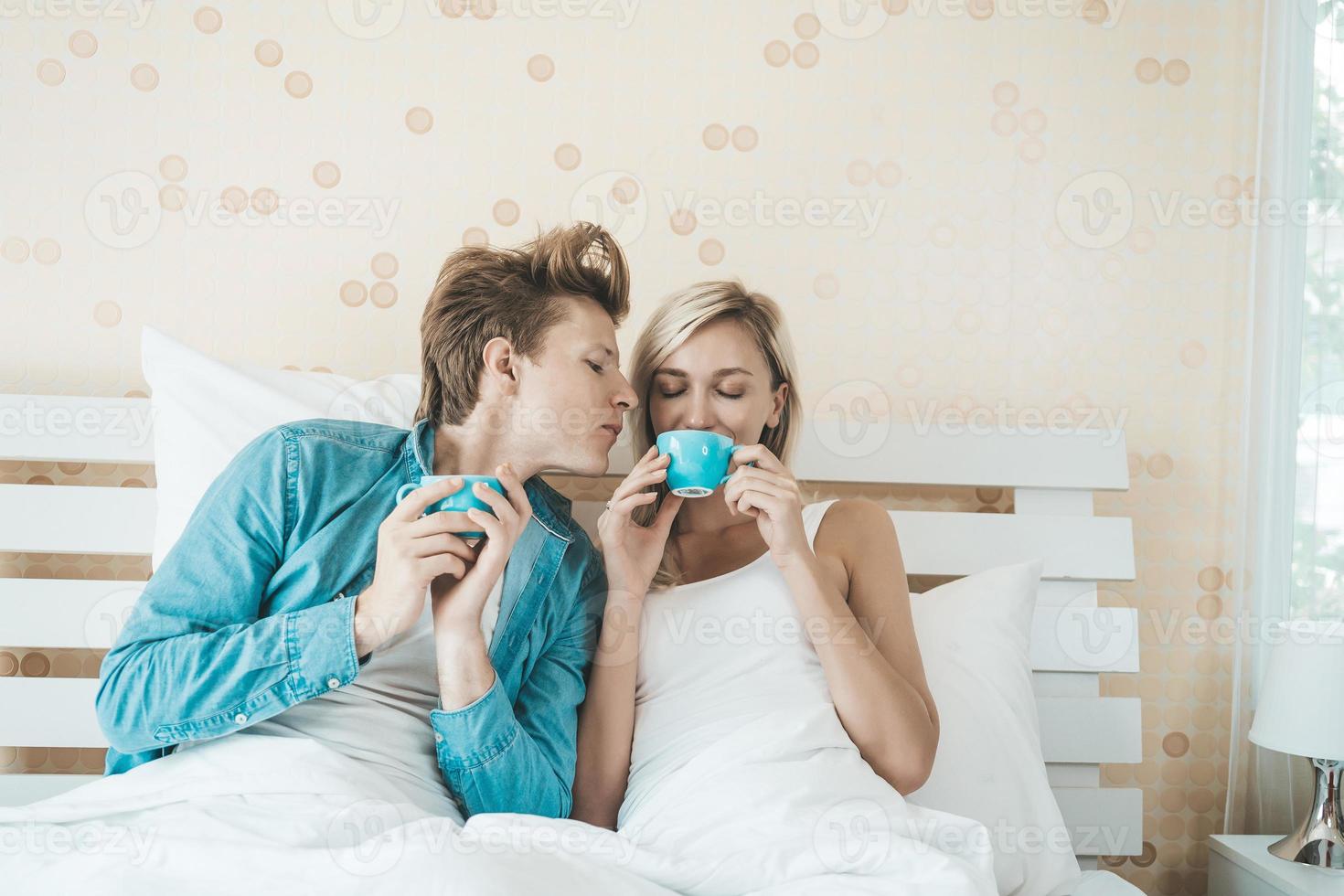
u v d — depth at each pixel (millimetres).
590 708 1306
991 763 1313
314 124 1683
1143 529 1733
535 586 1295
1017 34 1752
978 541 1617
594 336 1299
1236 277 1743
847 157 1740
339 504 1197
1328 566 1598
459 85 1704
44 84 1646
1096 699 1580
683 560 1422
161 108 1662
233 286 1661
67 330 1632
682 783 1148
